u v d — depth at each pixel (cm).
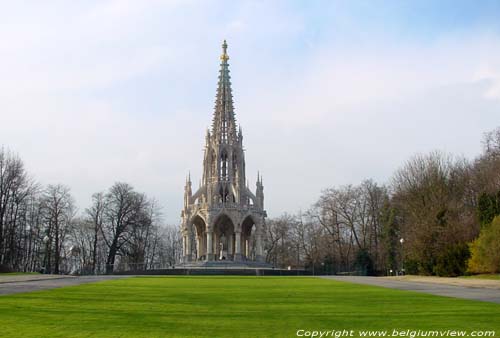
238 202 12306
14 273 9231
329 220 14550
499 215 7838
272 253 17100
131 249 14038
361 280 7544
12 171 11119
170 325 2330
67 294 4081
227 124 12812
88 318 2553
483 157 11700
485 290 4866
